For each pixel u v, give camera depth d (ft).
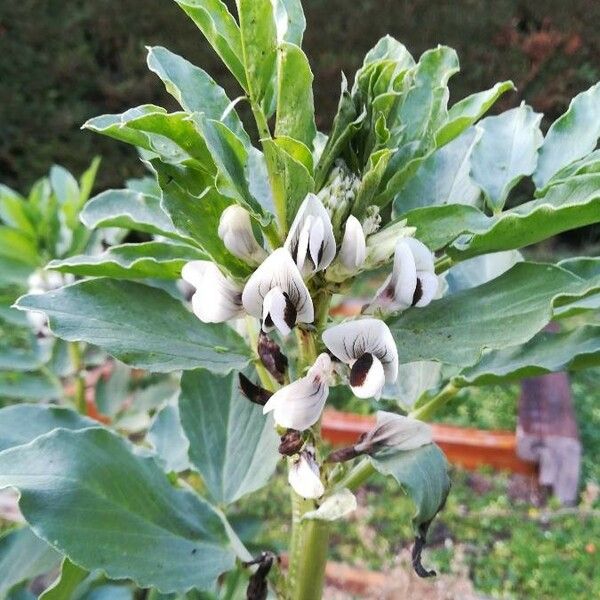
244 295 0.52
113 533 0.61
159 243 0.67
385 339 0.51
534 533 1.68
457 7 2.88
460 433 1.93
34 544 0.83
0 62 2.96
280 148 0.49
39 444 0.61
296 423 0.53
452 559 1.62
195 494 0.72
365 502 1.80
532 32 2.88
